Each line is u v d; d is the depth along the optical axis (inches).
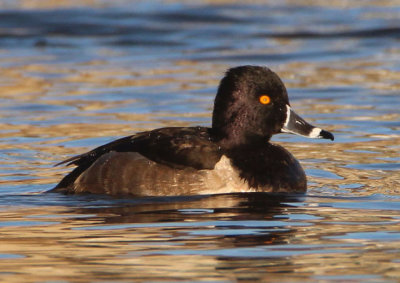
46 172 488.4
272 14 1133.7
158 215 392.8
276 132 453.4
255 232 361.4
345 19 1083.9
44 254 334.6
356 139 569.9
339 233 359.3
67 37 1019.3
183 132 451.2
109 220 385.7
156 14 1128.8
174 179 432.5
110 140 563.8
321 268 313.1
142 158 437.7
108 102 693.3
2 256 333.1
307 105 679.1
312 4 1190.9
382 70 814.5
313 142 569.0
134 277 305.6
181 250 336.5
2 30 1043.3
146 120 625.6
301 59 880.9
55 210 406.9
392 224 373.7
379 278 302.0
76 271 313.3
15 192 444.5
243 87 448.8
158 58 900.6
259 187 438.6
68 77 801.6
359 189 447.8
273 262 320.5
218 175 435.8
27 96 716.7
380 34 994.7
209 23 1083.9
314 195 434.6
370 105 673.6
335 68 831.7
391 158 517.7
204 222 378.6
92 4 1182.9
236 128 447.8
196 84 762.8
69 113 653.3
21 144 554.6
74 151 536.7
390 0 1203.2
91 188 441.1
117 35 1026.7
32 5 1167.6
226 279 302.0
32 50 951.0
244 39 993.5
